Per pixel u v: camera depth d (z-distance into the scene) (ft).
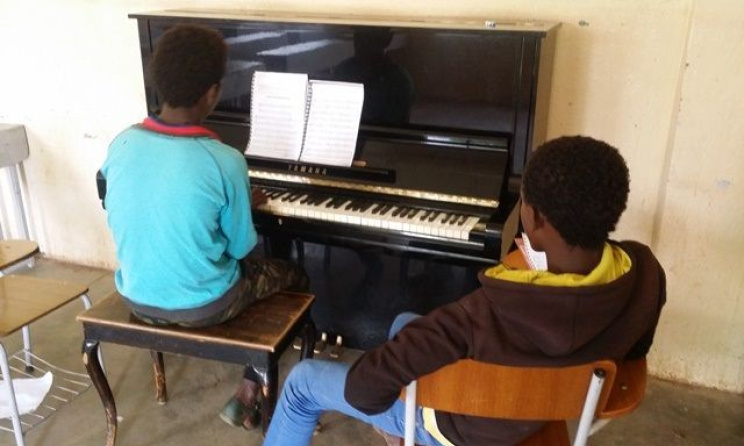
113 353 8.29
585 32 7.09
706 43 6.40
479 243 6.00
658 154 7.27
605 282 3.53
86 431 6.88
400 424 4.47
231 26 7.17
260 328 5.78
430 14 7.66
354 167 6.81
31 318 6.02
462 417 4.06
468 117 6.57
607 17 6.95
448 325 3.55
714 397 7.64
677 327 7.66
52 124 10.01
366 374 3.75
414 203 6.65
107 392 6.28
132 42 9.07
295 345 8.32
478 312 3.52
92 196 10.29
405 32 6.54
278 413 4.99
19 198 10.56
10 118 10.22
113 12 8.98
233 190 5.40
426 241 6.18
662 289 3.98
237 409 6.70
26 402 7.17
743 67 6.38
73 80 9.60
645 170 7.38
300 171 6.98
